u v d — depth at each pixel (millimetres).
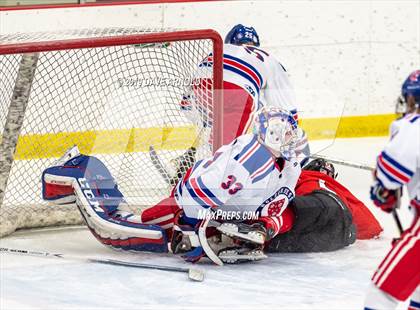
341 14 19047
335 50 19109
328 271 11070
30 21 17891
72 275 10820
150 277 10742
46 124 14312
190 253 11133
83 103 12977
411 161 8047
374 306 8156
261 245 11086
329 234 11789
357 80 19219
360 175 16016
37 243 12258
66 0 19203
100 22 18156
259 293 10258
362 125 19281
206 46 12750
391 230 12922
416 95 8367
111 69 12875
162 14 18359
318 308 9797
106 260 11172
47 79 14484
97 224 11492
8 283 10547
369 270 11109
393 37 19234
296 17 18906
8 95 12828
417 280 8031
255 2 18688
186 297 10102
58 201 11781
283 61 18984
